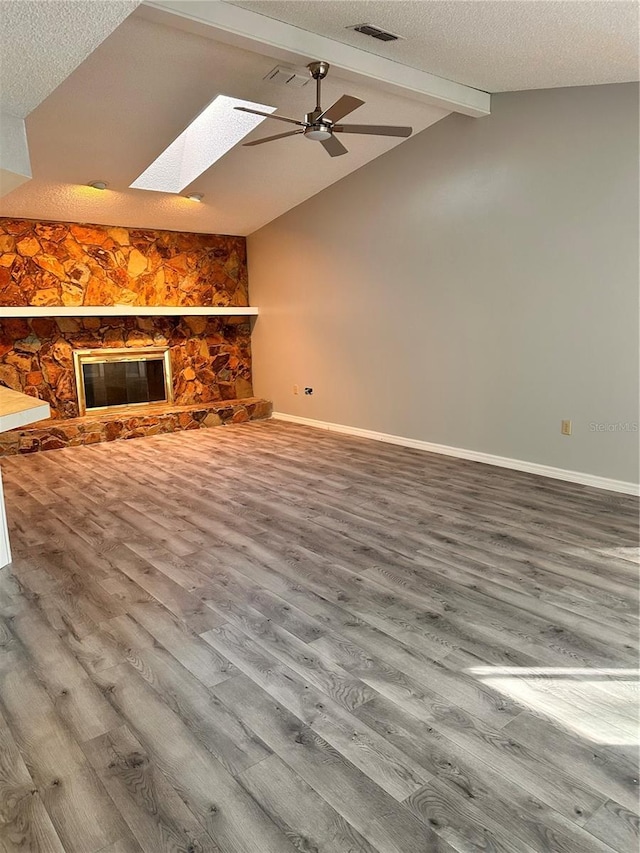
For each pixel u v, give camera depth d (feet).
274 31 12.23
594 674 7.38
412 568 10.46
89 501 14.57
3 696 7.08
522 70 13.56
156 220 22.71
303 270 23.38
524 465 16.70
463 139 16.89
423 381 19.30
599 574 10.11
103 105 14.40
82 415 22.67
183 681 7.32
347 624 8.62
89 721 6.63
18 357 21.24
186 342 25.23
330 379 22.98
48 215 20.89
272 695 7.04
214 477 16.65
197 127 18.15
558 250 15.10
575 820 5.24
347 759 6.01
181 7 11.12
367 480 16.10
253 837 5.12
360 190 20.33
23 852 5.01
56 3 6.57
